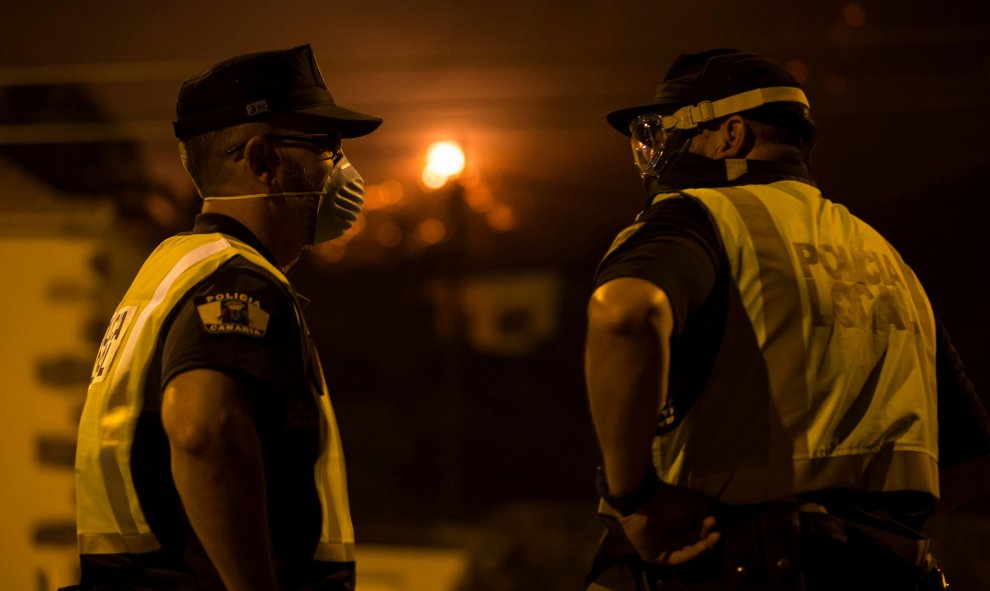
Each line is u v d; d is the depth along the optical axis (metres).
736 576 2.46
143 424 2.67
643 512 2.41
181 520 2.65
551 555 17.78
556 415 24.55
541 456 24.05
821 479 2.50
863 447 2.56
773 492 2.48
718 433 2.51
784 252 2.56
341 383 25.00
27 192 16.91
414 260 24.67
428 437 24.11
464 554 18.17
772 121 2.83
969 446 2.99
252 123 3.05
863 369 2.59
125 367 2.71
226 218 3.01
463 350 24.89
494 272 25.09
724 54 2.89
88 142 17.86
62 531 15.67
